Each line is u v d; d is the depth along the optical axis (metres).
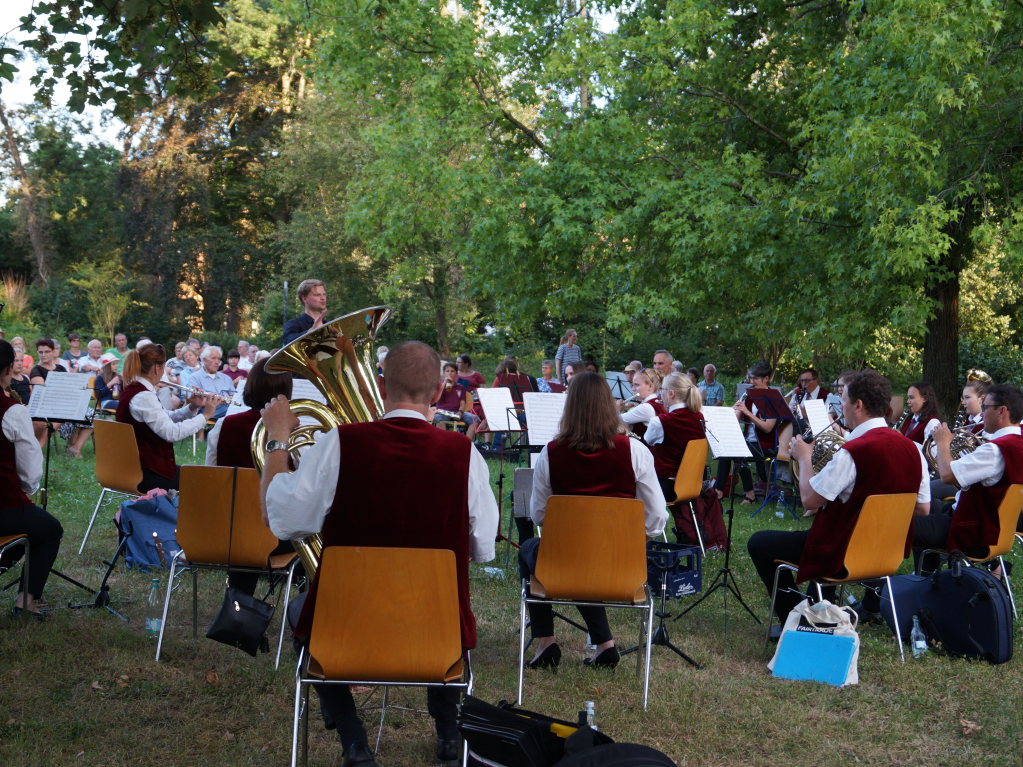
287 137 27.06
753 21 12.85
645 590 3.77
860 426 4.18
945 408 11.16
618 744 2.30
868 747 3.30
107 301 26.28
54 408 7.01
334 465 2.50
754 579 5.79
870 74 9.20
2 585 4.89
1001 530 4.69
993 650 4.18
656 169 12.18
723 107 12.68
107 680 3.63
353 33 13.27
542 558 3.63
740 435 5.79
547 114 13.08
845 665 3.94
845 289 9.99
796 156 12.71
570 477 3.73
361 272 25.66
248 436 4.07
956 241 10.07
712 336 21.47
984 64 8.68
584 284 13.01
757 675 4.04
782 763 3.16
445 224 13.49
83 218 33.00
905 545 4.25
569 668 4.02
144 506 5.40
